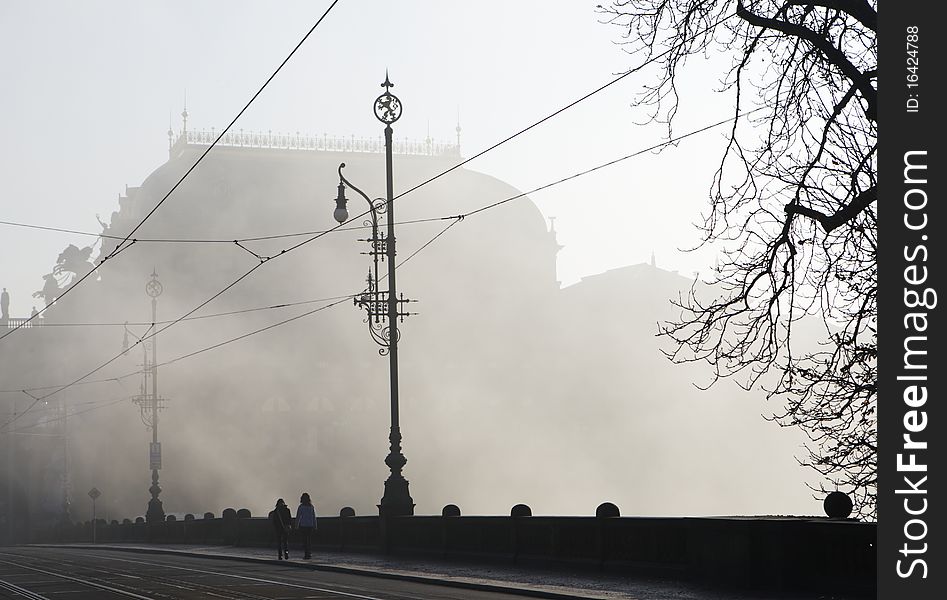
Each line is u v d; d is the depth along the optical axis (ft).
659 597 57.47
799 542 57.72
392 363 101.86
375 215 104.63
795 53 55.52
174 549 137.08
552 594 60.70
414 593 64.44
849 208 53.57
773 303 56.90
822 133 54.03
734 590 59.21
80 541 241.35
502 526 84.33
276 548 125.08
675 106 58.18
